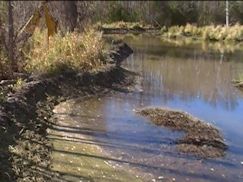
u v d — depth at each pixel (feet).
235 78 53.47
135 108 40.09
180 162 28.25
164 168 27.37
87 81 46.68
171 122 35.78
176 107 40.88
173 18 131.13
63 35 61.26
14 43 45.88
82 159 28.09
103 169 26.86
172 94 46.19
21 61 47.11
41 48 52.34
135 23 128.47
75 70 48.32
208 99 44.21
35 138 30.40
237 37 80.59
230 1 104.37
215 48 84.69
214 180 25.99
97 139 31.89
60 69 46.96
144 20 132.77
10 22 45.32
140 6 135.64
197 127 34.65
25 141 29.32
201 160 28.60
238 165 28.02
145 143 31.32
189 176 26.40
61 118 36.32
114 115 37.76
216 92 47.26
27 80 42.60
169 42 98.32
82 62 51.21
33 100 37.78
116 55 66.03
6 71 43.42
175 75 56.85
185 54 77.00
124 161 28.19
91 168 26.86
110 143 31.19
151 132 33.53
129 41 97.60
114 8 133.59
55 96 41.34
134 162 28.09
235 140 32.35
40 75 45.01
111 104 41.39
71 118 36.47
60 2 78.23
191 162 28.30
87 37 57.62
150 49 83.82
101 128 34.27
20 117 32.86
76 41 54.70
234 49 76.33
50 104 39.06
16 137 29.48
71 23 72.08
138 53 77.25
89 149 29.86
